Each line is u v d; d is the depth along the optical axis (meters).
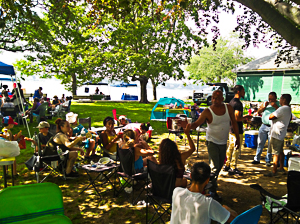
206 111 4.23
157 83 26.16
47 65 30.70
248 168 6.39
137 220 3.94
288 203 3.17
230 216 2.35
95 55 23.20
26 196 2.44
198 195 2.30
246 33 9.55
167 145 3.55
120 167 4.68
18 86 9.66
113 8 6.96
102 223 3.85
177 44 22.59
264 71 21.78
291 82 20.53
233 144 5.82
